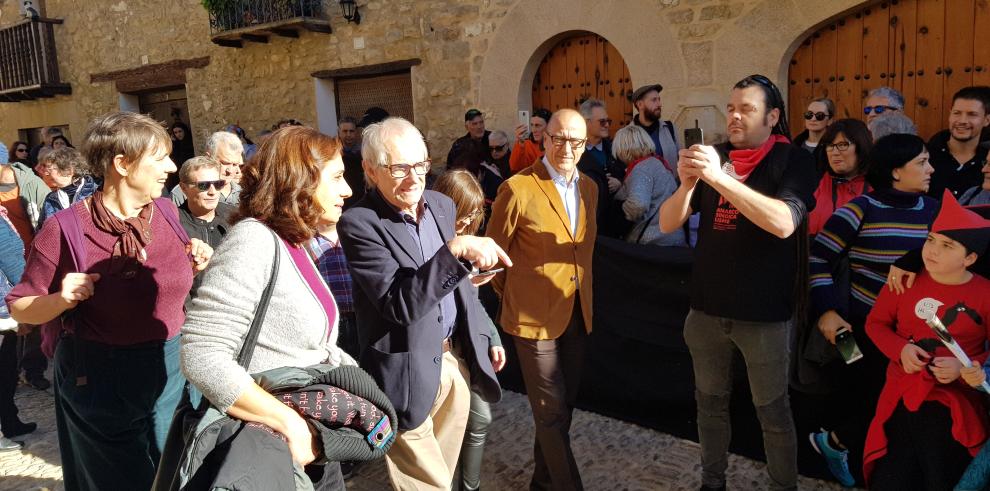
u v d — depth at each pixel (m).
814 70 4.96
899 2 4.57
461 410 2.50
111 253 2.34
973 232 2.16
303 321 1.64
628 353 3.70
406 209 2.27
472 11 6.47
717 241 2.52
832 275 2.74
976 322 2.22
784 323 2.51
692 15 5.20
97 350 2.35
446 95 6.77
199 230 3.40
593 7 5.70
